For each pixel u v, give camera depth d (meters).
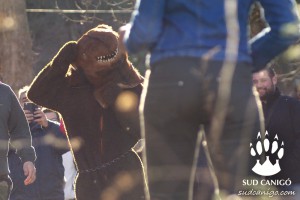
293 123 14.88
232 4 6.86
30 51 34.16
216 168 7.51
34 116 19.98
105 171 12.66
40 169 19.91
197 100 7.22
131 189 12.62
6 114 17.39
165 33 7.53
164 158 7.51
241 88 7.33
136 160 12.70
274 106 15.11
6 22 33.56
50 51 47.41
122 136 12.62
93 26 40.16
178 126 7.39
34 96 12.68
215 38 7.34
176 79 7.27
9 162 19.75
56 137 20.06
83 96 12.61
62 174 20.11
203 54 7.27
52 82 12.61
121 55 12.38
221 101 7.13
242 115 7.33
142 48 7.63
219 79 7.17
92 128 12.62
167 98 7.32
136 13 7.64
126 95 12.43
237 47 7.30
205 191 8.60
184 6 7.43
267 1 8.13
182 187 7.54
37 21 47.81
